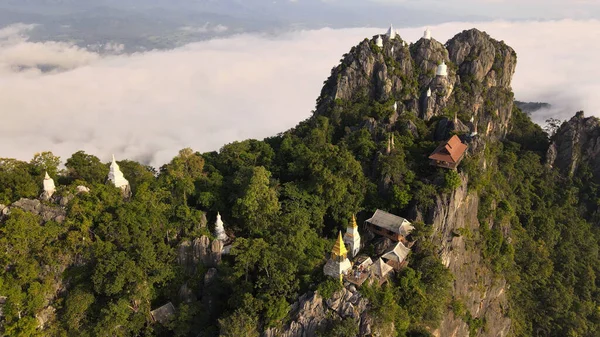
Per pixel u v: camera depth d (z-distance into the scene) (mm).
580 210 132000
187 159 86312
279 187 83938
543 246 114625
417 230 74188
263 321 59875
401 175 86062
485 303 90875
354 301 61188
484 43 138500
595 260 120375
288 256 65625
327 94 125562
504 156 127688
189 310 62844
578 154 136625
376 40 127562
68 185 71812
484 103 131500
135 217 67250
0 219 63000
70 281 62656
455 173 83000
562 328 101312
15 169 70938
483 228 94438
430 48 129000
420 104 116250
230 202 81562
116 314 59688
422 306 67625
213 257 70125
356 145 97625
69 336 60094
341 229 81062
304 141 104312
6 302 57250
